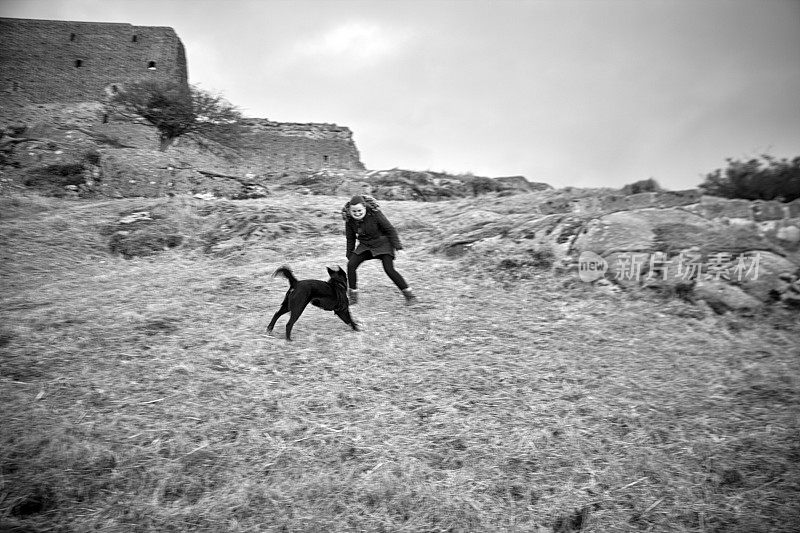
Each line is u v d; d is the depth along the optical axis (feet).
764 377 19.29
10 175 48.06
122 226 36.60
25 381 16.34
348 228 24.00
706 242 27.81
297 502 12.85
